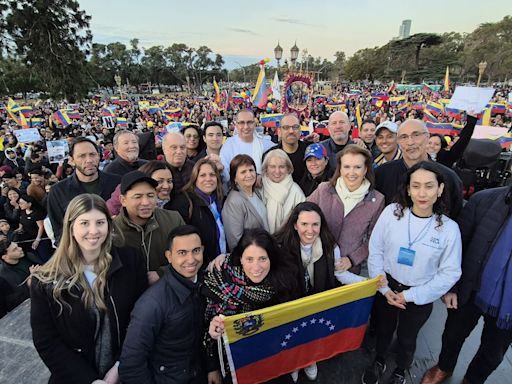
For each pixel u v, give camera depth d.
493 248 2.19
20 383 2.52
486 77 70.31
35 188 5.37
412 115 17.73
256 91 11.13
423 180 2.10
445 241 2.20
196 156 4.41
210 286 2.24
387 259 2.43
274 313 2.25
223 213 2.86
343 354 2.86
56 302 1.80
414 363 2.78
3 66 51.19
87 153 3.49
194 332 2.13
